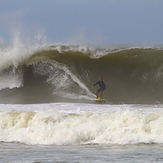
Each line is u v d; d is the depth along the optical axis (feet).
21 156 74.59
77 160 69.51
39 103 194.59
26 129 108.37
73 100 209.15
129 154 75.97
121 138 95.76
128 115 115.44
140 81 251.19
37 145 92.12
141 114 117.19
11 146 90.53
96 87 242.17
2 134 106.42
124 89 240.73
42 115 121.08
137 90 239.71
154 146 86.69
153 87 244.22
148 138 94.73
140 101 209.77
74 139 96.78
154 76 252.42
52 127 105.29
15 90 240.53
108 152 78.89
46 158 71.92
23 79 249.55
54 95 227.81
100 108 166.61
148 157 72.33
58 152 79.82
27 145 92.02
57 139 95.86
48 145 92.17
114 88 241.76
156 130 101.91
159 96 227.81
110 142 93.76
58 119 118.62
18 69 252.83
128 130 103.96
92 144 91.97
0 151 82.17
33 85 245.45
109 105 183.73
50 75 250.78
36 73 252.01
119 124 108.78
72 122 114.62
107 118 118.42
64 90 237.45
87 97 220.84
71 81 246.27
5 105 179.93
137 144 90.07
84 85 244.83
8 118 123.24
